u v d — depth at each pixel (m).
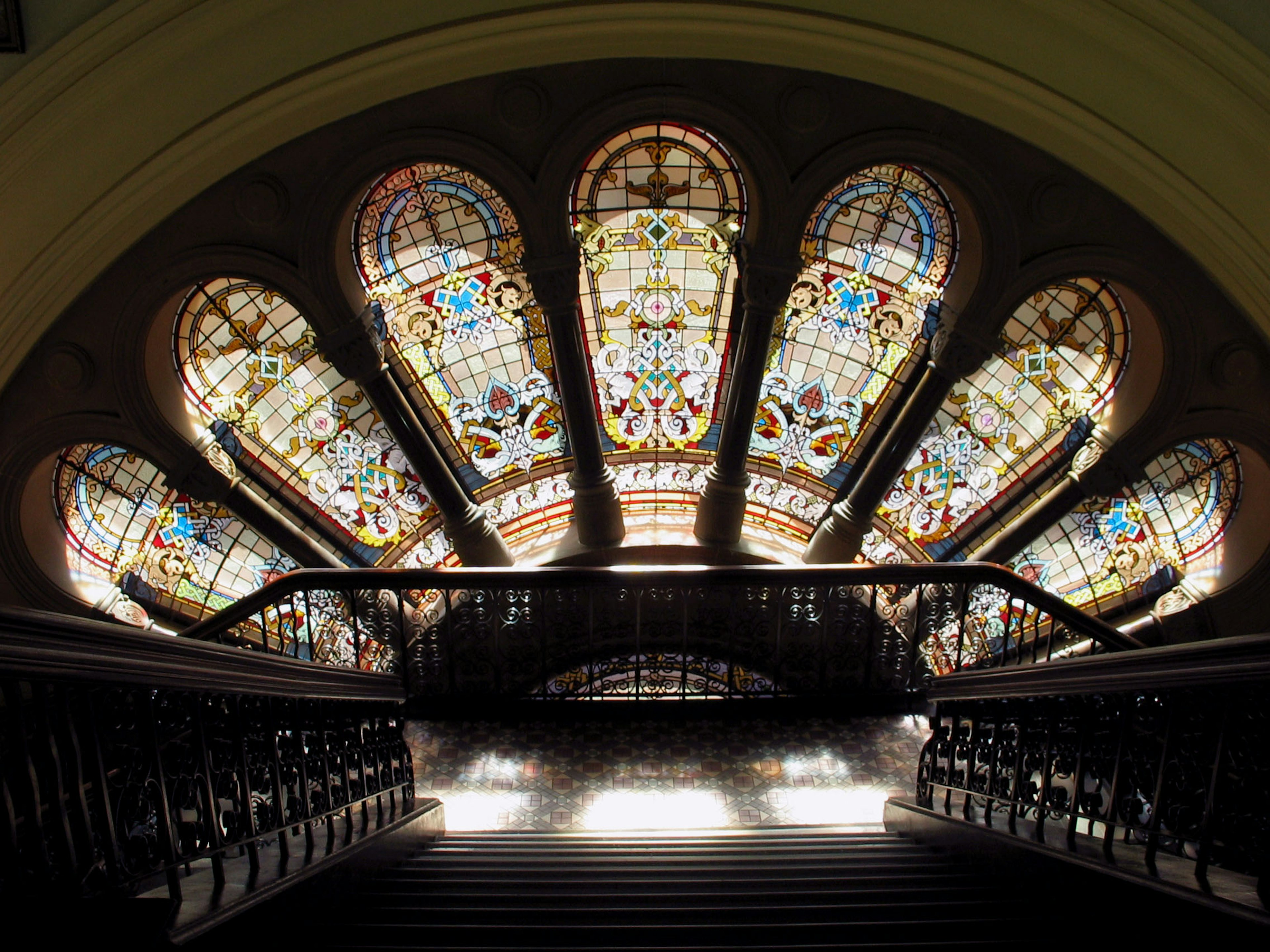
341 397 12.30
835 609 10.78
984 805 5.26
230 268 9.95
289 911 3.28
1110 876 3.31
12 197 7.98
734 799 7.96
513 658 10.62
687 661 10.70
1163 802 3.22
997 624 12.60
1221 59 7.33
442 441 12.97
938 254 10.91
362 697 4.86
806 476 13.56
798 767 8.36
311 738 4.44
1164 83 7.72
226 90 8.25
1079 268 9.99
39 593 11.13
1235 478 11.66
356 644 7.20
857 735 8.69
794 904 3.71
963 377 10.88
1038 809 4.07
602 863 4.61
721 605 10.50
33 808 2.26
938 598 10.95
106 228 8.63
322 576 6.91
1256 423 10.47
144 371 10.47
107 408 10.52
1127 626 12.52
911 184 10.37
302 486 12.76
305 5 7.86
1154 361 10.77
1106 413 11.66
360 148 9.46
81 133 7.93
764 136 9.44
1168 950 2.93
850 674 10.98
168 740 2.88
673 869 4.41
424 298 11.63
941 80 8.55
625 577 7.04
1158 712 3.32
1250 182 7.88
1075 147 8.55
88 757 2.49
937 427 12.72
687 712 8.44
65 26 7.39
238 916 2.90
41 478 10.85
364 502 13.20
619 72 9.12
